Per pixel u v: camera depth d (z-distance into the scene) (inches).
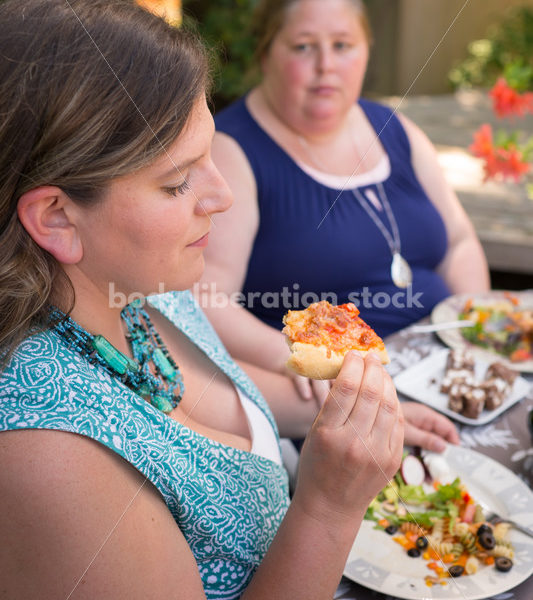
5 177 26.9
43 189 27.0
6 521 26.2
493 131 161.6
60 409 28.1
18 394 27.9
